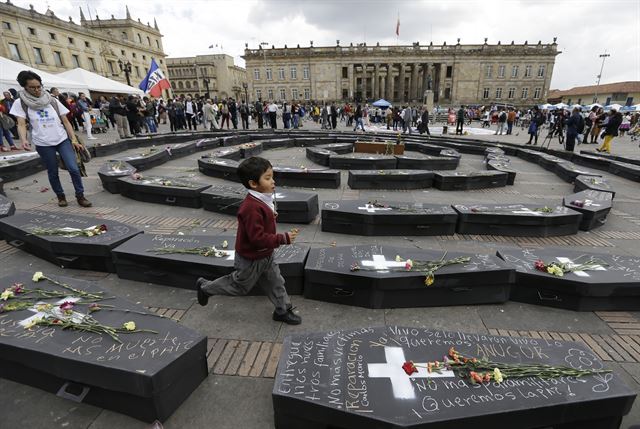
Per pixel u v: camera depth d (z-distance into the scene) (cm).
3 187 671
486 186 744
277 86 6831
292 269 310
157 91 2044
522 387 179
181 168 906
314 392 175
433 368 189
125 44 5875
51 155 516
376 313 297
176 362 191
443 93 6538
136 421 193
